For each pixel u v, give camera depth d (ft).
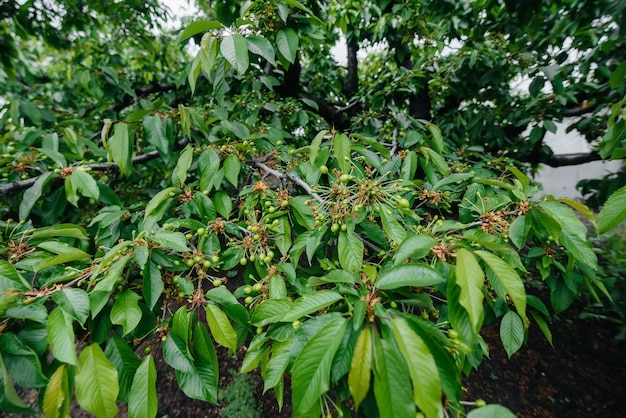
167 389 11.89
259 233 5.74
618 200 3.83
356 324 3.19
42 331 3.84
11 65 13.64
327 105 16.20
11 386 3.37
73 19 13.98
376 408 3.50
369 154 6.34
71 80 16.67
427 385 2.68
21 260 5.15
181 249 4.52
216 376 4.33
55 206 7.09
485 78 11.96
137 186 13.23
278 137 9.22
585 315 14.24
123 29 16.16
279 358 3.92
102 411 3.56
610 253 16.79
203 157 7.09
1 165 7.27
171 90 16.81
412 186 6.47
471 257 3.37
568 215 4.18
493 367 12.18
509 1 10.19
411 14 14.19
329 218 5.20
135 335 5.05
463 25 13.93
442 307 5.86
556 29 11.37
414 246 3.76
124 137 7.08
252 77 12.03
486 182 5.31
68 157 7.59
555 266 6.62
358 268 4.34
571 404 10.70
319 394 2.98
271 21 6.13
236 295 5.40
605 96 12.91
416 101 16.16
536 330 13.98
